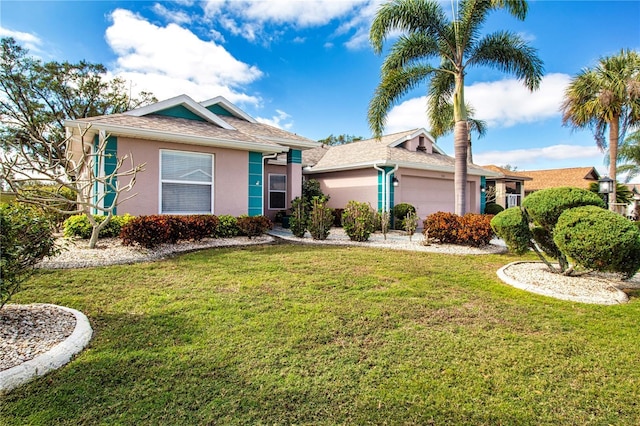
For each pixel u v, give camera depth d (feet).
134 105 82.28
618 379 9.55
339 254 27.37
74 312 12.94
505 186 78.95
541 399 8.57
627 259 17.16
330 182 58.59
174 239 27.99
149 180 31.22
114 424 7.30
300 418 7.67
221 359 10.09
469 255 29.12
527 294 17.57
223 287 17.34
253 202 37.42
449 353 10.87
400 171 50.83
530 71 37.73
